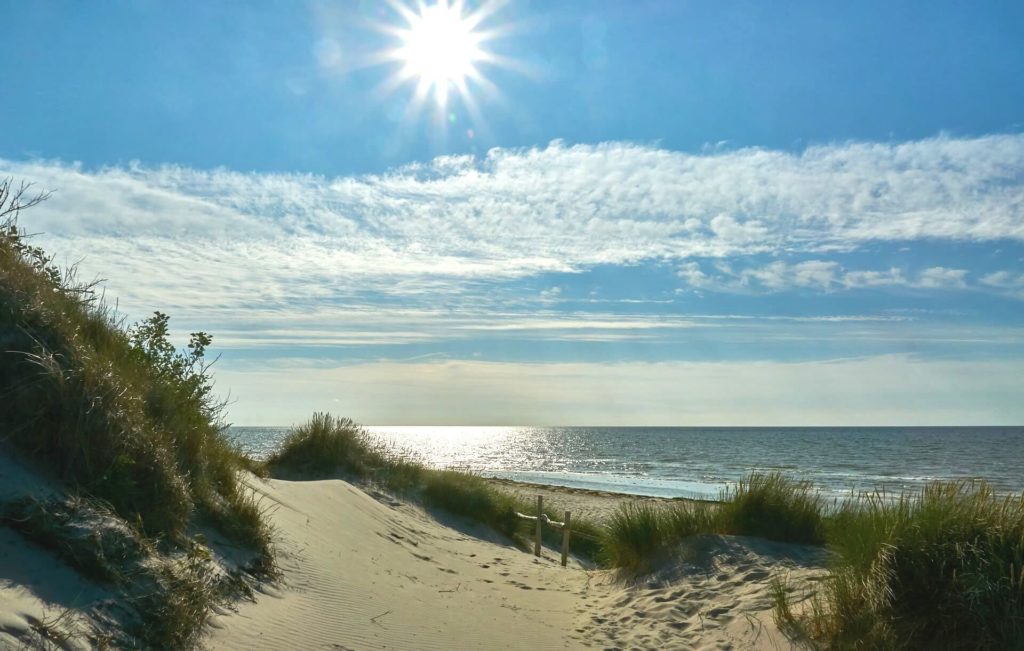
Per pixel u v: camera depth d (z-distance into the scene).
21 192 5.91
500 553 12.37
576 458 75.94
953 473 46.50
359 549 8.73
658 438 141.38
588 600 8.79
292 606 5.84
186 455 6.34
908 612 5.37
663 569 8.97
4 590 3.58
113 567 4.25
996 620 4.94
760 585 7.61
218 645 4.57
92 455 4.86
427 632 6.27
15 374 4.79
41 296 5.44
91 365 5.21
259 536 6.45
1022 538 5.27
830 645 5.64
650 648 6.66
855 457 67.75
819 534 9.00
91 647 3.64
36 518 4.16
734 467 57.44
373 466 15.45
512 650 6.25
